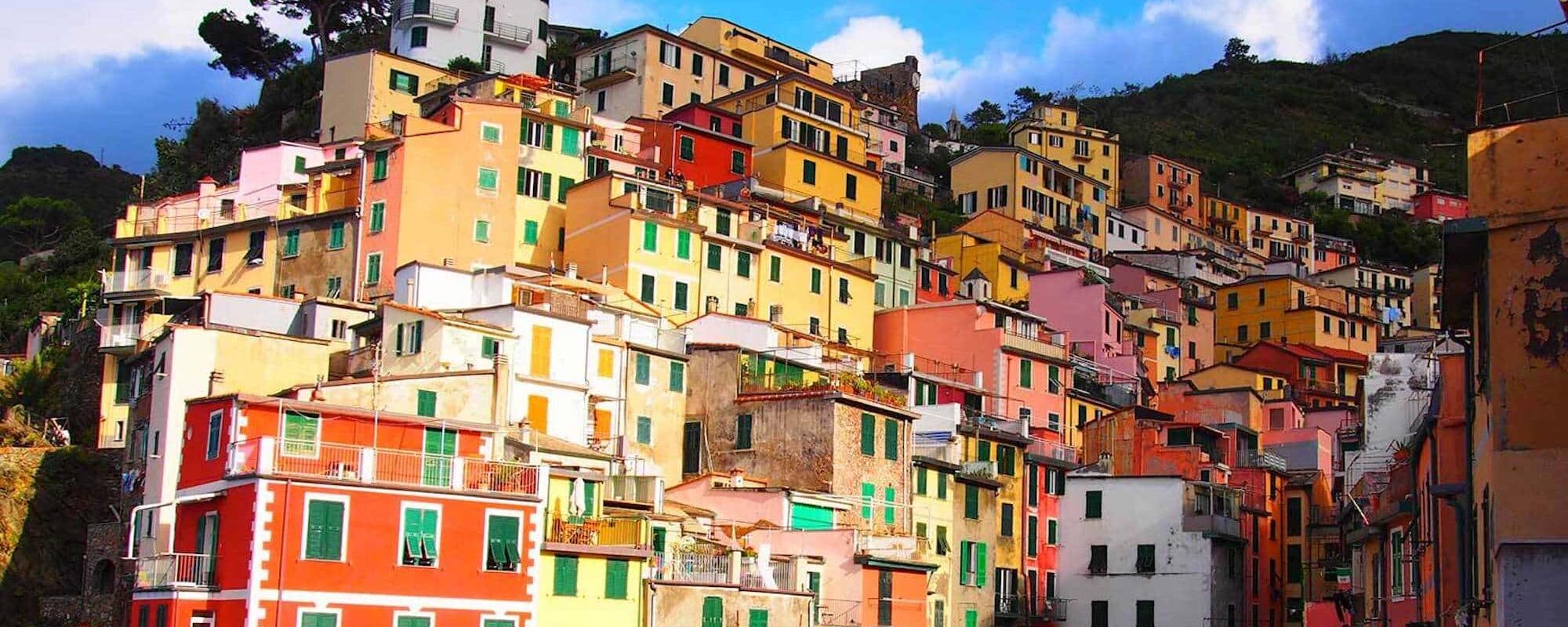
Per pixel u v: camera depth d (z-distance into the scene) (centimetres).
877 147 18712
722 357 8412
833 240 12038
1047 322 13412
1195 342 15988
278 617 5622
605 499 6788
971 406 10531
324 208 10706
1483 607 3878
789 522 7494
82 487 8294
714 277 10644
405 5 15212
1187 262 17862
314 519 5762
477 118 10612
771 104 13550
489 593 6038
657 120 13188
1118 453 10575
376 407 6669
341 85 13325
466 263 10338
